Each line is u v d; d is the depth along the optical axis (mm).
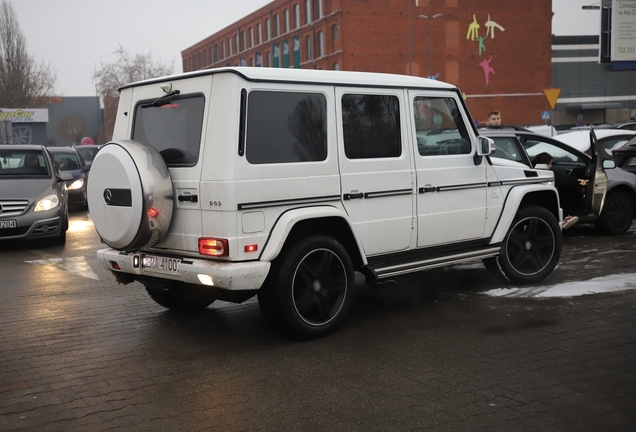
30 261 10500
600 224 11375
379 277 6176
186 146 5605
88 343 5871
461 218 6902
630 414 4078
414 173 6465
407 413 4152
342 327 6160
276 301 5508
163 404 4410
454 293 7387
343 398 4426
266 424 4047
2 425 4137
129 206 5492
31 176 12094
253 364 5176
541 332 5812
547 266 7738
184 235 5586
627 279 7828
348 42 59594
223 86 5336
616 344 5449
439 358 5188
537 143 11078
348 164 5969
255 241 5355
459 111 6953
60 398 4570
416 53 62094
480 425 3955
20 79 60188
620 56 31469
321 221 5820
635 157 11820
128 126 6203
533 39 65688
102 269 9625
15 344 5879
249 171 5320
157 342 5848
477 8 63688
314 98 5777
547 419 4020
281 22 70688
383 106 6273
